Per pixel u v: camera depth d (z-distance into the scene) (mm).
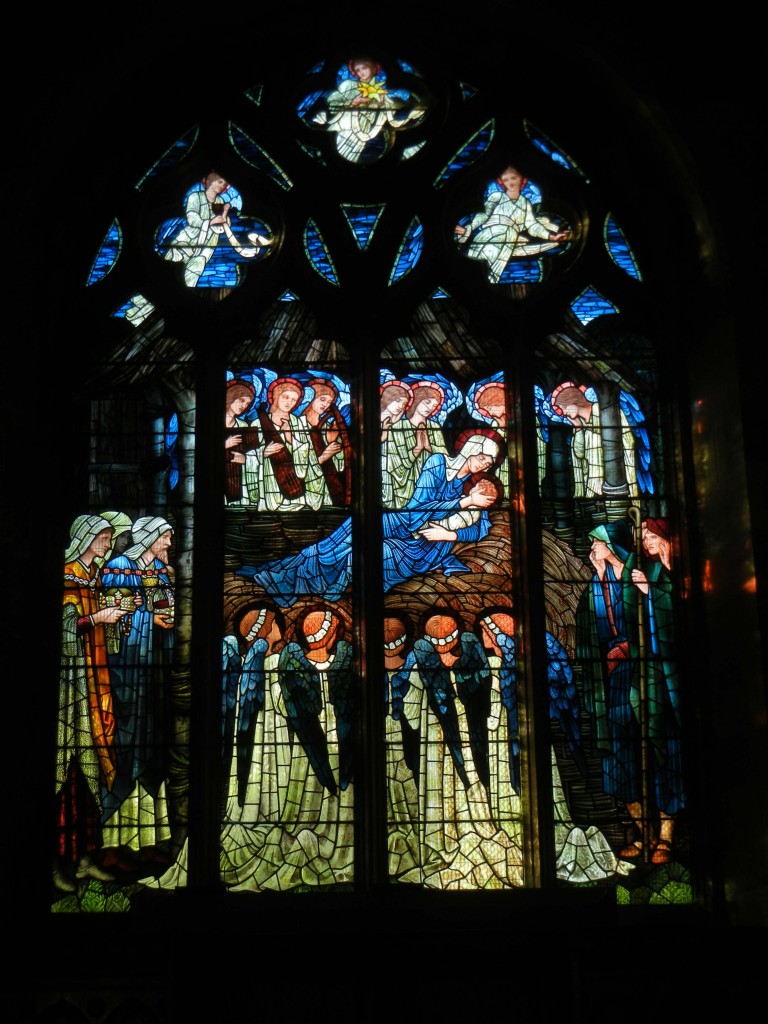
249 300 9555
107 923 8352
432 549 9117
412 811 8602
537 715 8672
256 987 7016
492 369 9508
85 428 9406
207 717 8664
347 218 9820
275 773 8703
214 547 9000
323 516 9211
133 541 9164
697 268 9211
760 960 7816
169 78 9961
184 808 8648
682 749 8727
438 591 9023
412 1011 7004
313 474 9297
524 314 9508
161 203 9852
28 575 8859
